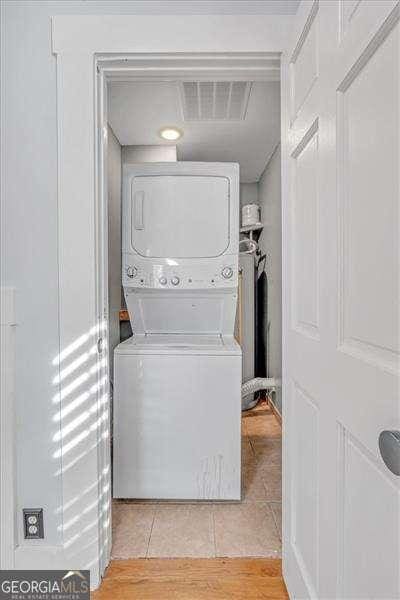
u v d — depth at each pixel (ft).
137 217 7.64
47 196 4.72
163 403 6.50
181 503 6.54
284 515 4.74
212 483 6.53
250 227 11.93
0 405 4.69
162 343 7.11
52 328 4.76
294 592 4.28
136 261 7.66
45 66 4.69
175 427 6.51
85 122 4.70
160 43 4.67
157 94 7.28
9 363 4.70
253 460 8.17
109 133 8.84
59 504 4.77
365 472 2.66
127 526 5.87
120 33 4.67
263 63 4.90
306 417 3.97
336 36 3.12
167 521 6.01
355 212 2.85
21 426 4.75
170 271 7.62
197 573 4.91
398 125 2.27
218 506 6.45
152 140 9.55
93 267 4.76
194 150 10.30
